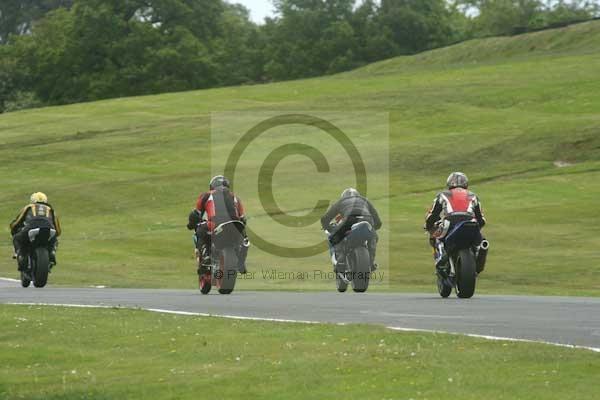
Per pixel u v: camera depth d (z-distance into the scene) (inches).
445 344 1272.1
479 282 3184.1
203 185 6200.8
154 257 3973.9
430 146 6919.3
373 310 1758.1
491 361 1146.0
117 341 1397.6
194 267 3686.0
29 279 2699.3
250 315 1691.7
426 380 1056.8
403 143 7126.0
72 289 2605.8
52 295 2272.4
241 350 1277.1
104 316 1680.6
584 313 1664.6
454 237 2042.3
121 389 1083.9
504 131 7268.7
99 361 1258.0
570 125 7096.5
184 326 1519.4
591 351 1197.7
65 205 5767.7
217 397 1023.6
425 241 4128.9
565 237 4116.6
